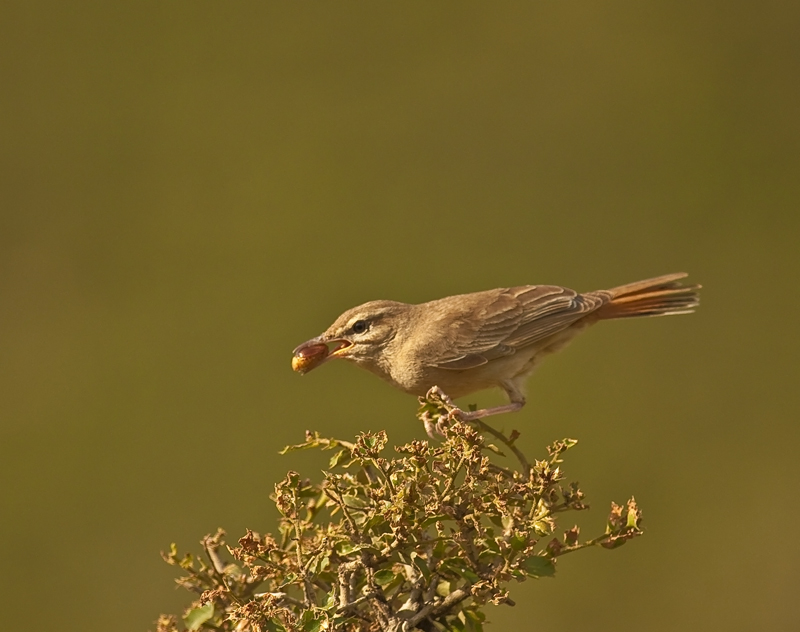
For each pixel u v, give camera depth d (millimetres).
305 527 6031
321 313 21094
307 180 22469
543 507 5988
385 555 5914
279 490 6008
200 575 6492
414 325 10578
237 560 6254
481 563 6004
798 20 24516
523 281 21188
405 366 10477
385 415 18969
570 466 19328
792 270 21922
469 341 10344
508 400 10680
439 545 6004
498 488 5941
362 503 6477
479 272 21859
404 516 5766
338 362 19562
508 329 10469
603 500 18781
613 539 5902
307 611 5570
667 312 11047
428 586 5922
